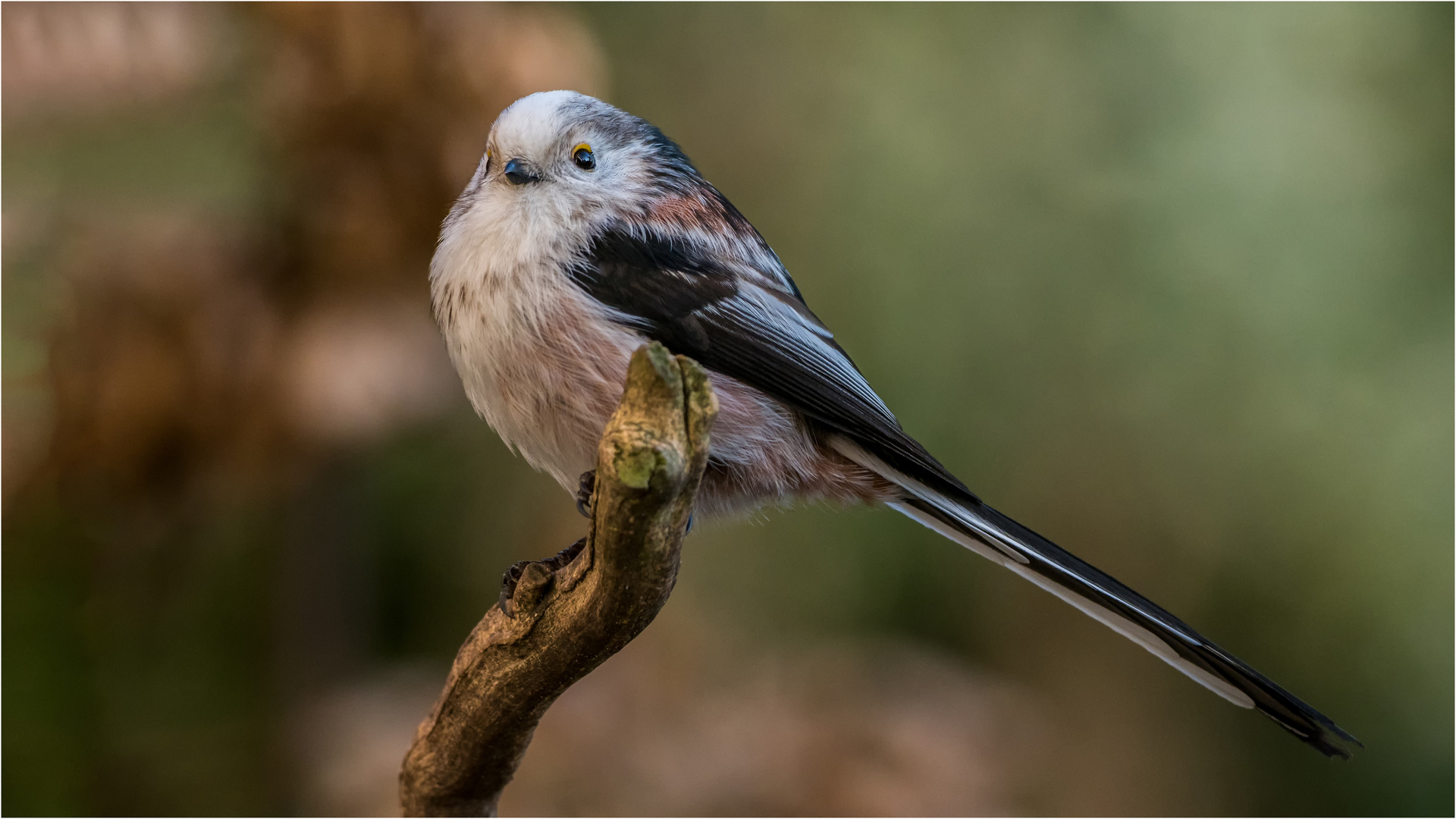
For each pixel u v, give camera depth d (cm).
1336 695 1128
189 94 824
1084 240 1086
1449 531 1070
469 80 818
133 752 1023
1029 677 1120
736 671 952
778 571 1036
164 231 838
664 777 857
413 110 824
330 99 820
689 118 1079
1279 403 1084
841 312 1062
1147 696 1112
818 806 860
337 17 802
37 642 1020
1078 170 1092
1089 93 1099
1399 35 1078
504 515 1048
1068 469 1090
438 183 831
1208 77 1081
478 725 501
